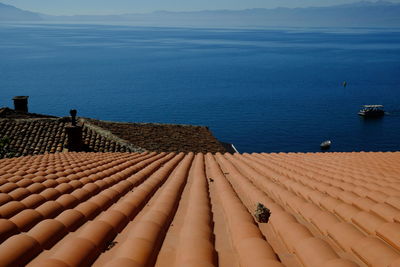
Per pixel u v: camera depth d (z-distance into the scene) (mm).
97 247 3523
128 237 3742
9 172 8156
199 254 3266
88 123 19406
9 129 17656
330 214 4520
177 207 5602
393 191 6004
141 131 21484
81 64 155625
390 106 91125
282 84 119188
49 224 3926
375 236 3703
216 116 81875
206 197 6121
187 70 146000
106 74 132125
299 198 5688
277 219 4496
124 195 6309
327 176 8227
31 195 5465
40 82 112562
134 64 160000
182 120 78250
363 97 100562
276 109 88375
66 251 3199
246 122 77750
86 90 103750
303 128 74312
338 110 87750
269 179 8195
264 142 66688
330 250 3283
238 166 10906
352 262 2930
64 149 16625
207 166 10898
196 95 101562
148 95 100125
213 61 174000
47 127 18422
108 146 17422
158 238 3824
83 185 6824
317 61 176500
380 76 133125
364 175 8242
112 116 79375
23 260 3162
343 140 67688
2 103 84500
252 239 3602
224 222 4766
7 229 3918
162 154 13820
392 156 12336
